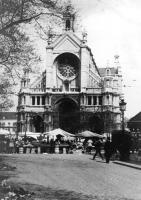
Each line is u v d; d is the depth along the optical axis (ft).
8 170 97.60
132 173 97.14
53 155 184.85
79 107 407.64
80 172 98.07
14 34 94.53
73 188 68.39
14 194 54.60
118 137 143.84
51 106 411.54
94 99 410.52
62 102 414.00
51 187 69.10
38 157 161.68
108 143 135.85
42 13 88.38
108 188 69.05
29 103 414.62
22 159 143.84
